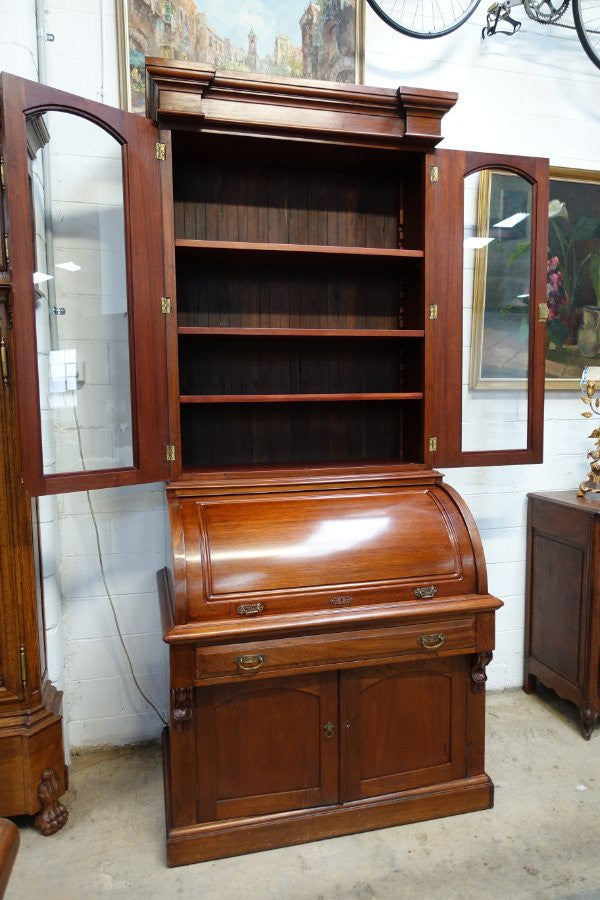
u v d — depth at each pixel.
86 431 1.76
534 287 2.01
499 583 2.53
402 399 1.98
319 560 1.63
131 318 1.65
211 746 1.58
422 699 1.72
